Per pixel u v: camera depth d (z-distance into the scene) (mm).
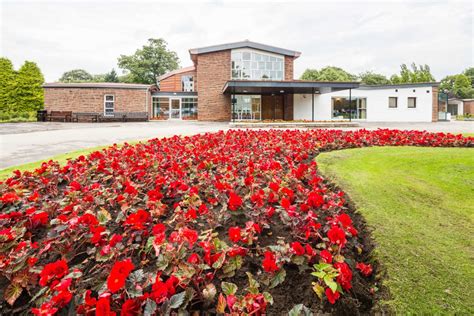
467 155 4578
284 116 21516
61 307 1254
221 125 15805
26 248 1671
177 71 30562
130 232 1918
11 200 2391
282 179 2949
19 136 9195
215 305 1394
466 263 1657
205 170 3527
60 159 4770
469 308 1332
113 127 13961
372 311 1385
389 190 2865
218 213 2217
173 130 11891
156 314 1216
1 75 29266
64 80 55875
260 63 21031
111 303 1309
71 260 1751
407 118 22641
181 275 1365
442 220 2227
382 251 1764
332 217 2109
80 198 2506
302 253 1554
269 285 1520
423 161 4215
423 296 1410
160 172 3318
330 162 4184
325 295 1427
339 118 22156
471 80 64625
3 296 1487
